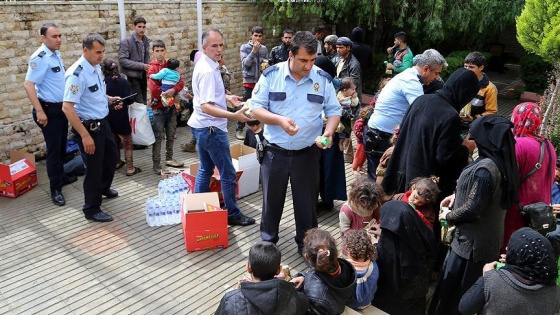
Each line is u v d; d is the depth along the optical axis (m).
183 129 7.25
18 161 4.97
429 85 3.84
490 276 2.22
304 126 3.34
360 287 2.65
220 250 3.98
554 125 4.69
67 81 3.88
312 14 10.04
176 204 4.43
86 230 4.23
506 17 9.32
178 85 5.39
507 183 2.58
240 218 4.38
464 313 2.37
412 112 3.30
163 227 4.34
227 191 4.24
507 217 2.94
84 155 4.21
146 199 4.89
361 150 5.26
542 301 2.09
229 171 4.19
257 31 6.61
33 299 3.29
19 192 4.85
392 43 10.37
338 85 5.32
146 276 3.59
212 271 3.68
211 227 3.90
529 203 2.86
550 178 2.89
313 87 3.33
